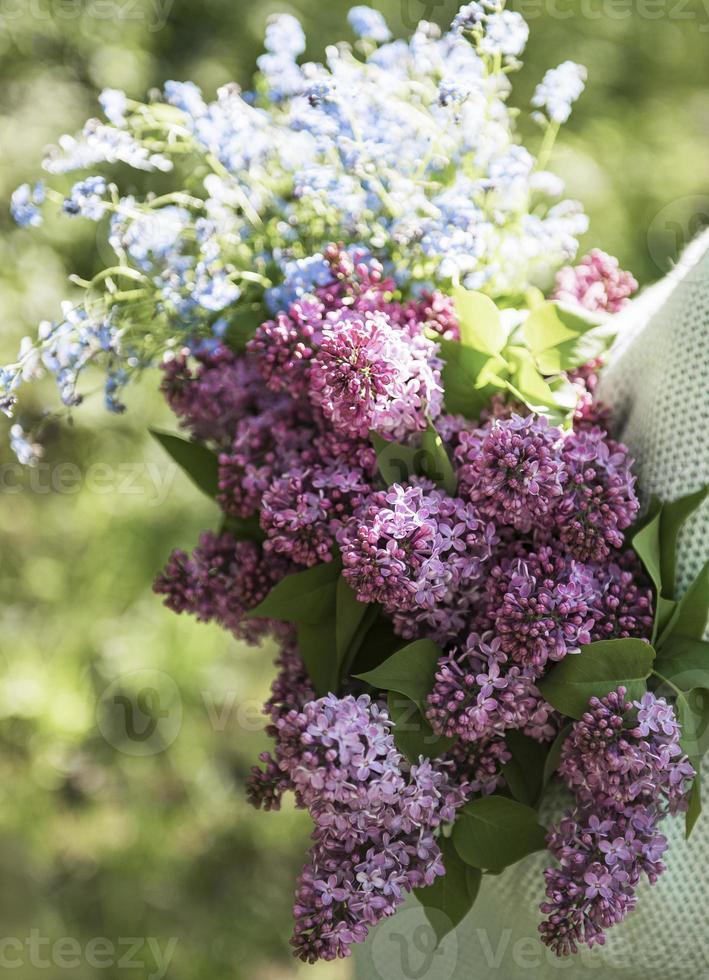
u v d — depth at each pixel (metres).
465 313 1.10
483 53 1.17
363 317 1.10
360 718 1.03
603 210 2.88
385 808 1.03
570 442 1.08
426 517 1.05
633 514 1.07
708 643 1.07
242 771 2.81
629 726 1.04
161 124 1.17
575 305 1.13
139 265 1.16
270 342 1.11
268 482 1.12
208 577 1.17
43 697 2.67
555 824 1.11
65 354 1.15
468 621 1.09
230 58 2.80
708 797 1.08
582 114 3.09
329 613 1.11
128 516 2.76
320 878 1.04
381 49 1.18
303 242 1.16
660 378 1.10
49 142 2.57
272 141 1.16
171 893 2.58
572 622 1.05
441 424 1.10
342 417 1.07
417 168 1.17
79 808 2.71
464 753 1.08
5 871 2.46
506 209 1.17
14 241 2.54
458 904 1.08
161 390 1.18
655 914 1.10
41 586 2.76
